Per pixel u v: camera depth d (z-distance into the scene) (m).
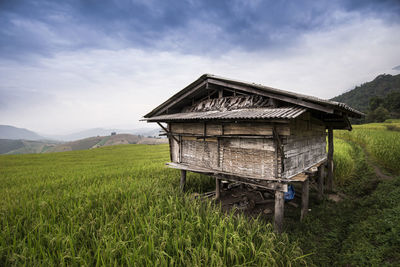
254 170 6.71
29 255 4.23
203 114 7.77
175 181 11.59
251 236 4.65
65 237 4.62
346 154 13.64
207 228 5.06
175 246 4.29
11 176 15.38
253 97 7.14
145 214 5.86
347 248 5.21
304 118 7.29
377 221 5.84
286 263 4.34
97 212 6.24
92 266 3.93
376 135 21.89
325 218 7.21
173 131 10.58
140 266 3.85
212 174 7.98
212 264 3.84
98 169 16.50
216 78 7.60
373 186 9.65
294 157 6.74
